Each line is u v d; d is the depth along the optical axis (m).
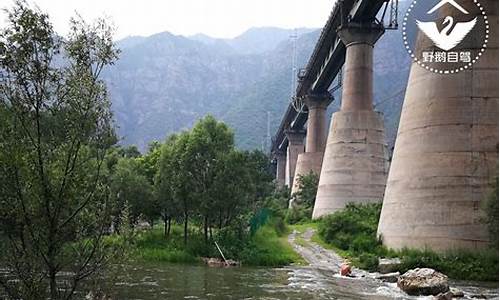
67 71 10.14
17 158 9.36
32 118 9.80
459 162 32.62
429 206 33.12
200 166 40.69
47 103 9.96
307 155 87.75
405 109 37.00
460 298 22.59
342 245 43.72
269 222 58.53
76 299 10.02
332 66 73.69
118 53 10.61
